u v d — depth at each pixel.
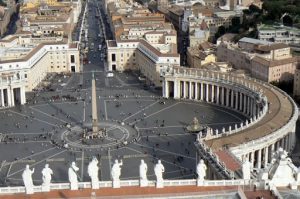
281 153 114.88
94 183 113.06
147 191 112.06
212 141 190.62
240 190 110.00
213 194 110.38
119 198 108.19
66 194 110.50
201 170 114.69
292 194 111.00
